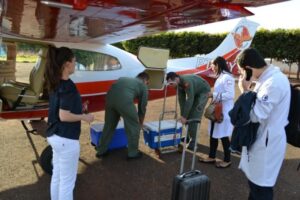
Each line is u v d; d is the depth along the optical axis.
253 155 2.57
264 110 2.41
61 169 2.64
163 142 4.96
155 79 5.95
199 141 5.77
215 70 4.41
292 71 19.94
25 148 4.95
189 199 2.51
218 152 5.19
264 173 2.53
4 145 5.05
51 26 3.76
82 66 5.23
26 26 3.83
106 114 4.61
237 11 2.53
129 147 4.65
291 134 2.58
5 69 4.86
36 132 5.78
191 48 21.89
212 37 20.95
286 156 5.13
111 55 5.53
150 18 3.09
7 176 3.94
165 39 22.62
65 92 2.49
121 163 4.56
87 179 3.97
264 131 2.50
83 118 2.58
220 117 4.22
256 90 2.54
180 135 5.17
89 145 5.27
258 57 2.52
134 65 5.77
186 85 4.71
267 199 2.58
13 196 3.45
